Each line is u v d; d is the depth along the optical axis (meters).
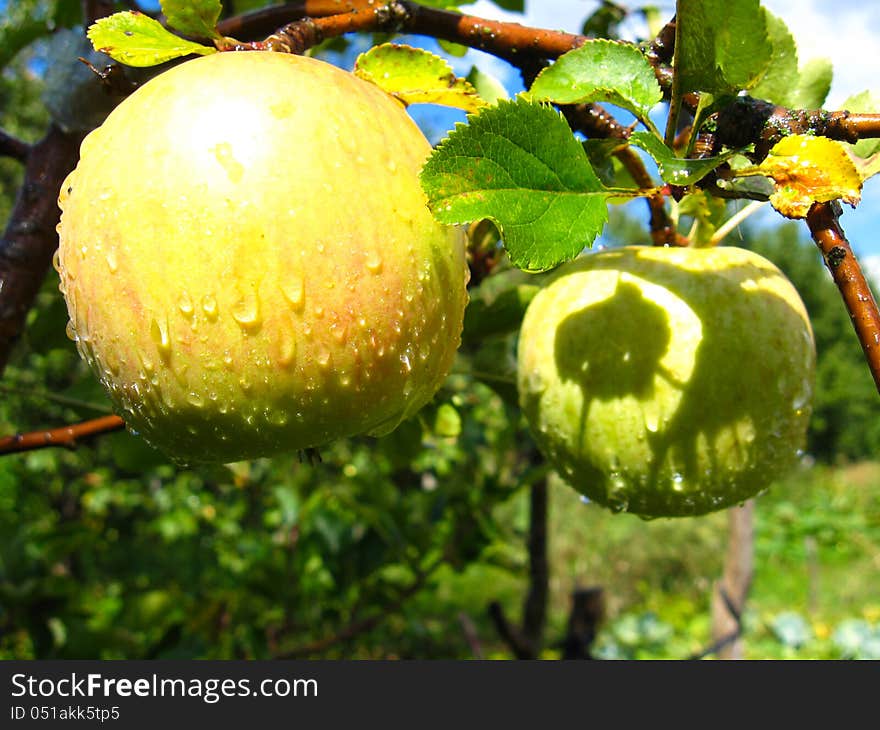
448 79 0.21
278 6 0.24
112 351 0.20
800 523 2.51
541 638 0.51
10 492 1.14
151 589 0.62
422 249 0.20
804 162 0.19
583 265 0.27
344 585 0.58
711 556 1.93
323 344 0.19
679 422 0.25
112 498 1.33
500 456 0.52
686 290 0.25
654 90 0.21
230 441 0.20
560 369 0.26
